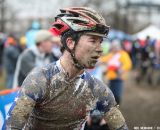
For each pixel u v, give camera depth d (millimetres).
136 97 17016
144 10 55875
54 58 7688
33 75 2855
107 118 3119
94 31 2816
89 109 3016
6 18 44625
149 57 23734
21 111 2801
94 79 3018
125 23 54375
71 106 2941
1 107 4496
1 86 16812
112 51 11688
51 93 2879
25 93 2820
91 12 2850
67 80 2893
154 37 26172
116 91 11398
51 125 2967
